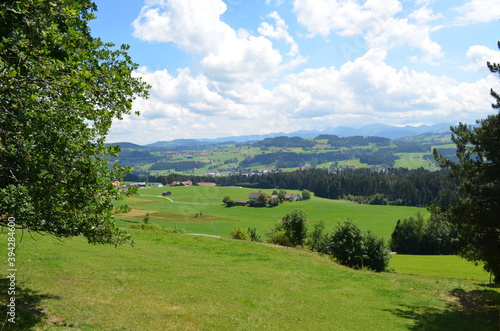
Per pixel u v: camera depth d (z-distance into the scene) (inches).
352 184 5792.3
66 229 340.8
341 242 1713.8
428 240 2856.8
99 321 390.9
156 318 446.3
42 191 290.7
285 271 1013.8
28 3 242.2
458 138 750.5
